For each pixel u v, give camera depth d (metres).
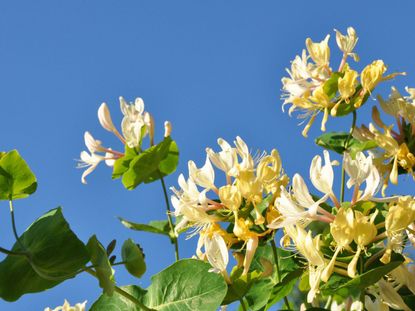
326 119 0.68
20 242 0.58
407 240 0.61
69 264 0.58
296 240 0.58
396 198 0.59
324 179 0.59
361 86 0.68
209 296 0.60
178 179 0.64
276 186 0.61
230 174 0.62
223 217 0.62
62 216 0.58
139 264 0.61
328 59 0.70
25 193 0.61
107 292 0.59
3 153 0.61
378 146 0.68
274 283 0.64
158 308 0.61
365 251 0.56
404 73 0.68
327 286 0.58
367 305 0.59
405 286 0.60
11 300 0.59
